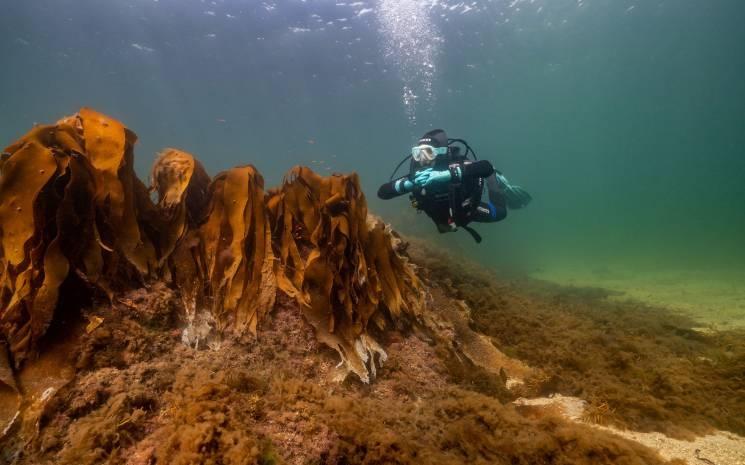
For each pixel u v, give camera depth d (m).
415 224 13.30
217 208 2.76
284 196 3.06
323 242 2.93
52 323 1.93
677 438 2.30
